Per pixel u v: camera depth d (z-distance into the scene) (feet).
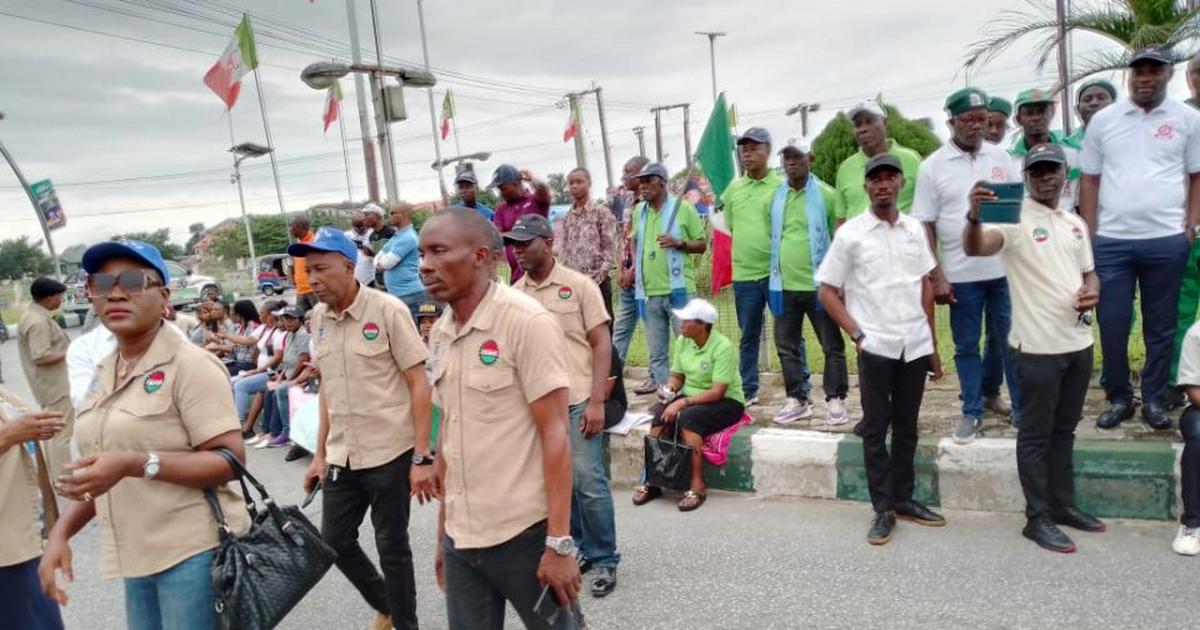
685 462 16.80
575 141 109.19
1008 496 14.92
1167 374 15.10
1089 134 15.17
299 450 24.88
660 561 14.33
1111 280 14.94
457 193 25.36
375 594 12.29
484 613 8.64
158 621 9.07
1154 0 23.13
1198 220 14.51
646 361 26.81
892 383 14.12
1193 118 14.23
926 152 39.99
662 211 20.20
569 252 21.50
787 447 16.84
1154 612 11.07
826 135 42.22
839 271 14.03
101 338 15.48
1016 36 25.45
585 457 13.21
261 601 8.65
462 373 8.28
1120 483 14.11
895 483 14.84
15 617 9.56
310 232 30.73
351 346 11.34
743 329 19.86
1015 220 12.44
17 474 9.53
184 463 8.29
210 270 147.43
